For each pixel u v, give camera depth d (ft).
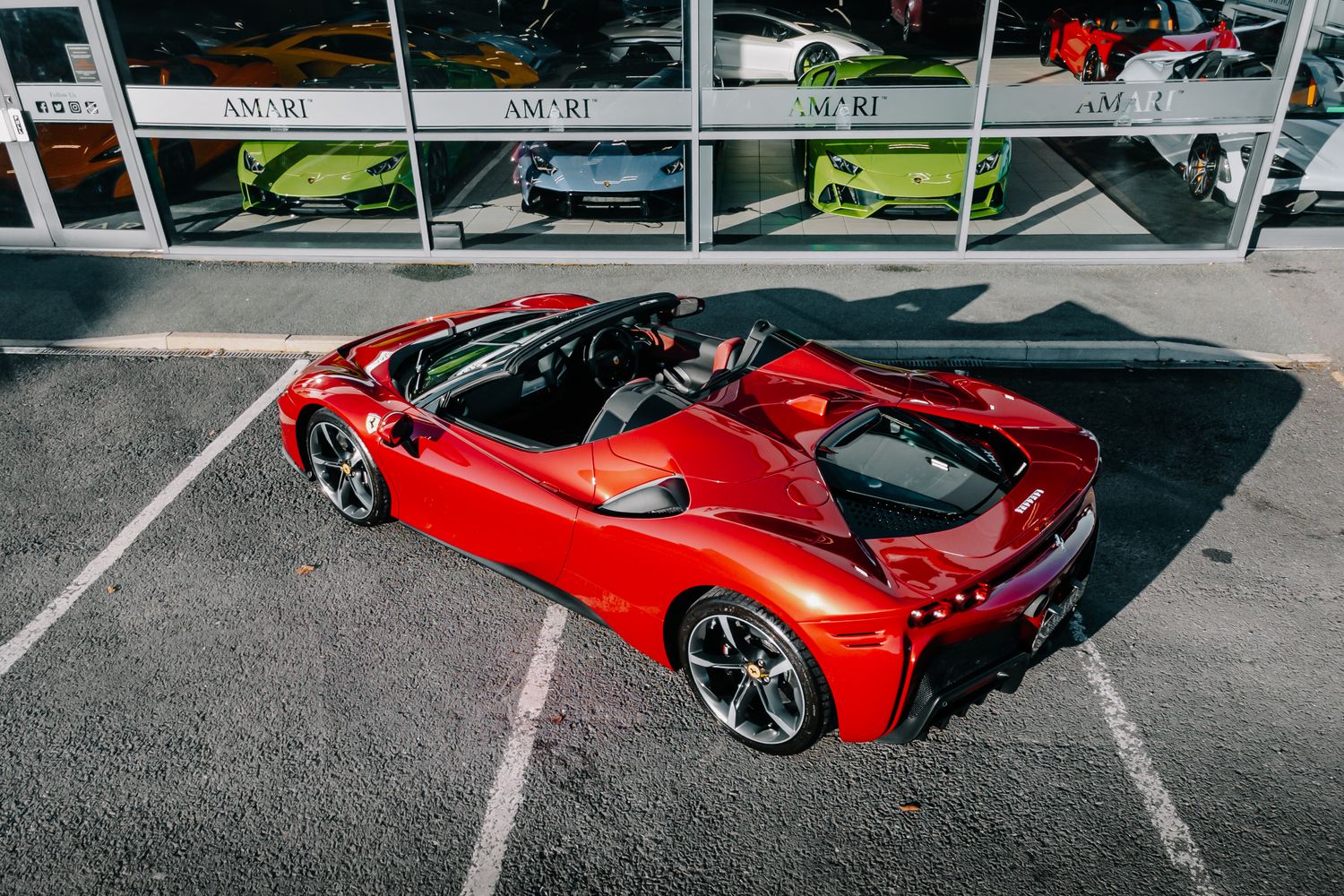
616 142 27.78
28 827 10.46
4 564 15.12
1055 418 12.56
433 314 24.23
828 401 12.50
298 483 17.30
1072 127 24.82
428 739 11.62
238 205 31.37
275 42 29.94
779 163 31.94
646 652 12.15
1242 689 12.16
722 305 24.32
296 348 22.81
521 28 25.58
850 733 10.27
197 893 9.68
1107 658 12.78
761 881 9.74
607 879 9.79
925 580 9.53
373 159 28.89
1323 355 21.33
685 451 11.53
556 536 12.08
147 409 20.20
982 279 25.58
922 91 24.53
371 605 14.07
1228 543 15.14
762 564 9.93
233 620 13.75
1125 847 10.00
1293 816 10.30
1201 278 25.29
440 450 13.41
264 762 11.28
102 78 25.88
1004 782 10.86
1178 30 29.99
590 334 14.46
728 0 24.12
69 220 28.68
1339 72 26.99
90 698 12.32
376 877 9.84
